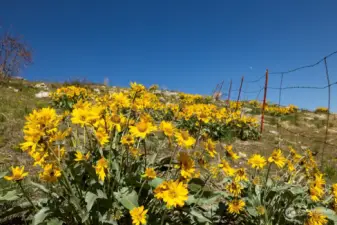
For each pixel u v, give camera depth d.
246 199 3.27
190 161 2.43
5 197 2.97
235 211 3.09
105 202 2.59
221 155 6.71
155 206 2.85
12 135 6.98
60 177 2.63
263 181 3.70
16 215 3.38
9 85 18.28
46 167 2.54
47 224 2.55
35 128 2.29
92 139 3.04
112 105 2.99
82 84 20.20
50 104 12.55
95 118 2.59
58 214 2.68
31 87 18.33
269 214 3.19
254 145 9.41
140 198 2.83
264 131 12.23
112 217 2.53
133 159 3.07
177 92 21.94
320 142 10.99
